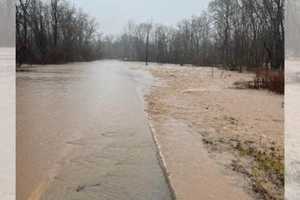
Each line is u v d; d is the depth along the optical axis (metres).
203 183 3.96
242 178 4.15
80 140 5.93
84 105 10.13
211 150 5.39
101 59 80.81
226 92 14.75
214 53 44.66
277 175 4.23
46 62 40.62
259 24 28.55
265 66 24.12
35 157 4.85
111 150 5.35
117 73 28.97
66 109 9.24
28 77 21.53
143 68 40.72
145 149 5.40
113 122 7.55
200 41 53.06
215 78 23.52
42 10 42.19
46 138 5.98
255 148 5.51
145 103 10.88
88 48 62.69
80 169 4.43
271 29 23.41
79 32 56.25
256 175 4.25
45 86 15.88
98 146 5.56
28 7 36.38
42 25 40.34
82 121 7.62
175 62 60.59
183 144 5.75
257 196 3.62
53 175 4.21
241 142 5.93
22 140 5.69
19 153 4.96
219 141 6.01
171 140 6.02
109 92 13.91
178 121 7.87
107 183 3.98
